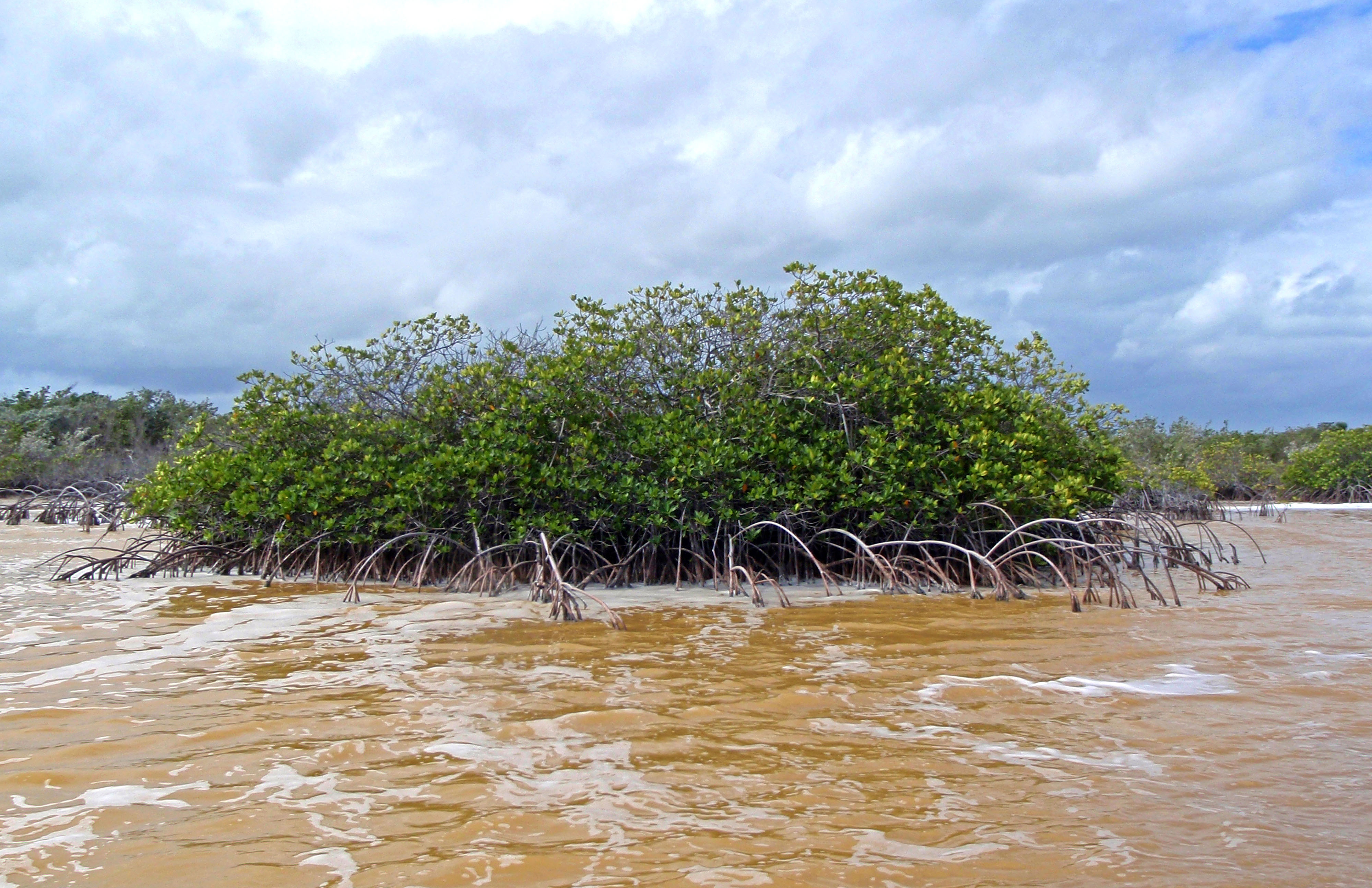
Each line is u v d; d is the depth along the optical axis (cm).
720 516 1105
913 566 1104
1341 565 1339
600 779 409
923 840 343
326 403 1314
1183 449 3547
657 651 691
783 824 358
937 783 403
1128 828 353
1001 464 1102
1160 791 392
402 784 402
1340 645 712
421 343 1300
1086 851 332
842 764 427
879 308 1235
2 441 2875
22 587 1098
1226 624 817
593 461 1156
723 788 397
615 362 1189
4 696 547
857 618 858
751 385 1192
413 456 1225
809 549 1186
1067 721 499
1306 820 359
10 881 310
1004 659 659
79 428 3309
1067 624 822
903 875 314
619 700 541
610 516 1112
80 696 548
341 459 1216
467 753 443
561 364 1162
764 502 1121
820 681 588
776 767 425
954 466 1145
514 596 1022
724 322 1198
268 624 816
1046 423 1283
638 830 353
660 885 308
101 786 399
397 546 1173
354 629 790
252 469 1207
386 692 560
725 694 555
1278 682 584
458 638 747
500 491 1131
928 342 1251
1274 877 311
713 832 350
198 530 1253
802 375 1187
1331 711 515
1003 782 404
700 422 1168
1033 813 368
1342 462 3291
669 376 1230
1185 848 334
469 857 328
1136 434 3531
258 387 1269
